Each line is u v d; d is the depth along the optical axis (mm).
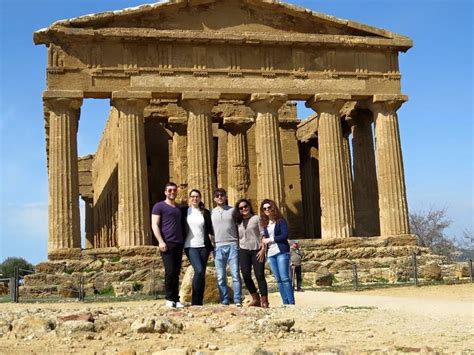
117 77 38656
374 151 45625
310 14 41344
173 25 39875
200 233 18062
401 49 42844
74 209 37219
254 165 49719
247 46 40688
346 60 42031
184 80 39469
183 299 24844
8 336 13219
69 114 37938
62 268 35281
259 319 14852
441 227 78125
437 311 17328
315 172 54500
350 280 36562
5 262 71875
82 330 13188
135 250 36656
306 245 38750
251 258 19250
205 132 39406
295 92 40781
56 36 38188
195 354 10484
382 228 41094
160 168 51219
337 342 12250
